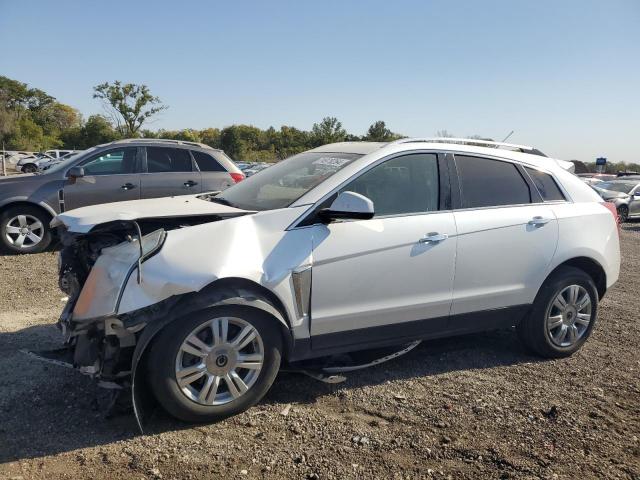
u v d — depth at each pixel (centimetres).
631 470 313
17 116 7300
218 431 338
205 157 970
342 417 362
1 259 819
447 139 455
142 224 375
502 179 461
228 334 345
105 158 905
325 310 375
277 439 331
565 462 318
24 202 857
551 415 374
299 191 398
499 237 438
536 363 471
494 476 303
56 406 360
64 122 10319
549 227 462
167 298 324
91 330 341
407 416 366
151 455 308
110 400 358
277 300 357
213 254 338
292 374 425
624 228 1858
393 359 467
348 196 357
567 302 480
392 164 416
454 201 432
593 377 445
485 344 514
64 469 293
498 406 385
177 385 329
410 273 402
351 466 306
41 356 376
